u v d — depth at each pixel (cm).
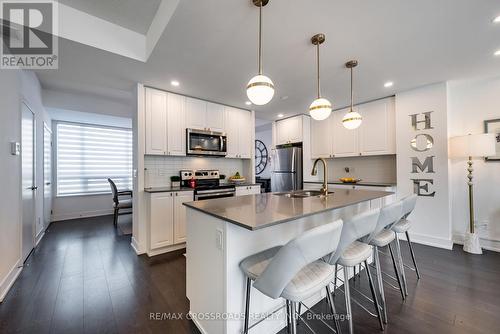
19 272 234
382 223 168
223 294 131
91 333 150
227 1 156
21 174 244
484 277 222
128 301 186
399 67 257
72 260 269
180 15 170
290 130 482
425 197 314
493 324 157
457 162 319
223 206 162
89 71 264
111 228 411
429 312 171
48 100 370
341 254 140
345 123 237
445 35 196
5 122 204
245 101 376
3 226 198
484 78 291
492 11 166
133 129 318
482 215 302
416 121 321
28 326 156
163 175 355
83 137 510
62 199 481
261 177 705
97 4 197
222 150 378
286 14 169
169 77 281
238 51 221
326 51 221
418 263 255
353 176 437
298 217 132
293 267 100
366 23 180
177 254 290
